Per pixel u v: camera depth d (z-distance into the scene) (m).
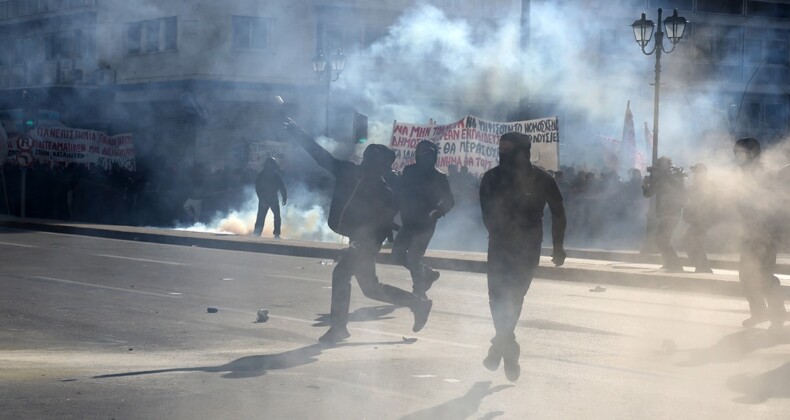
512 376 7.70
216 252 21.34
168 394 7.08
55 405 6.65
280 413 6.60
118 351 8.97
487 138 24.67
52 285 14.05
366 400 7.05
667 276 15.84
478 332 10.38
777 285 10.71
